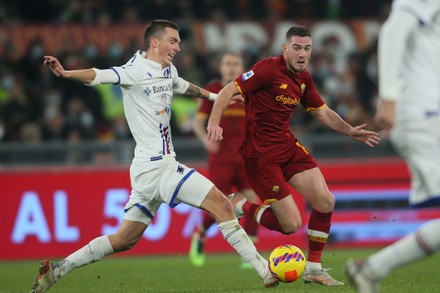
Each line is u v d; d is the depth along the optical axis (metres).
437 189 18.45
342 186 50.81
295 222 27.64
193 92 27.75
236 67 39.66
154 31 25.98
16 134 63.03
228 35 72.88
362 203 50.88
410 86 18.86
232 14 75.44
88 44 69.44
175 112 63.97
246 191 40.59
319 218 27.28
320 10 76.94
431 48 18.84
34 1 73.88
